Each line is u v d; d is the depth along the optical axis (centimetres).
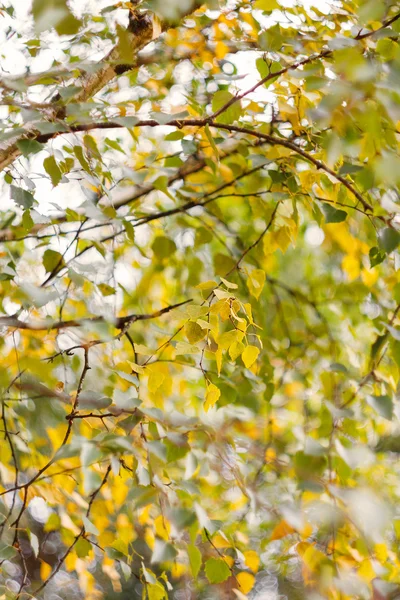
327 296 512
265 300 500
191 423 390
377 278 470
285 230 419
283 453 461
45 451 453
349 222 448
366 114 364
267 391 459
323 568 382
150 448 375
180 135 402
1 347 414
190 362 431
